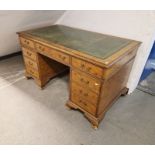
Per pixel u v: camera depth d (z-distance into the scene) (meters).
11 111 1.66
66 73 2.40
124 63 1.44
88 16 1.87
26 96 1.89
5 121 1.54
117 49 1.34
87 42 1.49
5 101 1.80
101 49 1.33
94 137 1.41
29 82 2.17
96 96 1.32
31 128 1.47
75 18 2.02
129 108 1.77
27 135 1.40
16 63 2.69
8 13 1.60
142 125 1.56
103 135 1.43
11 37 2.21
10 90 1.99
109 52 1.27
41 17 1.99
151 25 1.47
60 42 1.48
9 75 2.33
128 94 2.00
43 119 1.58
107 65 1.08
